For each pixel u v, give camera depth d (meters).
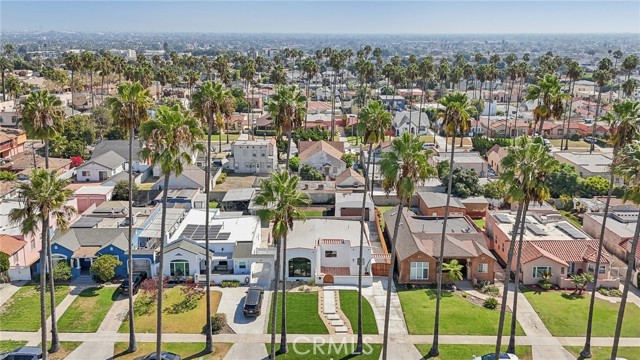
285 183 42.78
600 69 155.88
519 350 48.59
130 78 150.00
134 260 61.47
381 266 64.00
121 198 90.00
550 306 56.84
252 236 67.06
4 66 159.00
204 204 90.06
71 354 47.09
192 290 58.47
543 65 194.38
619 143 48.09
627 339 50.56
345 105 190.50
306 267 62.50
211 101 48.78
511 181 42.81
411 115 152.38
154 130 41.06
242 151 112.50
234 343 49.31
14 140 118.19
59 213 44.97
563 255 63.06
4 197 80.12
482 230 78.56
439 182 97.00
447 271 61.72
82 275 62.19
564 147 136.88
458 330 51.94
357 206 82.44
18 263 62.88
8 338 49.12
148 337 50.03
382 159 43.03
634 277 62.56
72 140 120.62
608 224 73.50
